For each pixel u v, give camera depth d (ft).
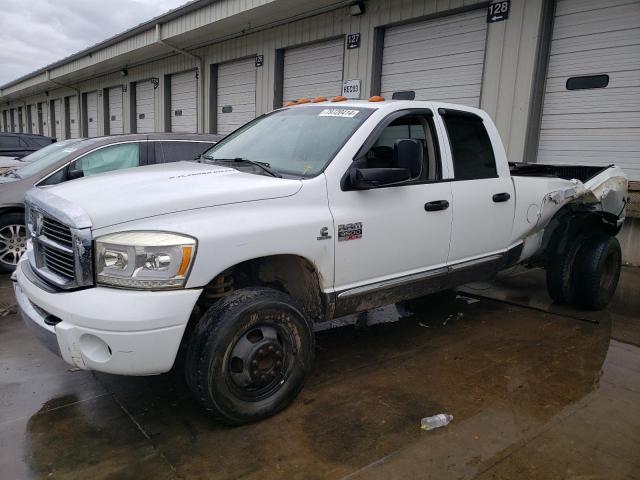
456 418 10.31
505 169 14.90
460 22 30.42
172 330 8.67
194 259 8.74
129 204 8.84
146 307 8.42
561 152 27.14
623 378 12.29
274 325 9.90
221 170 11.17
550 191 15.99
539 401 11.07
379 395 11.21
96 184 10.15
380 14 34.01
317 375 12.17
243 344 9.53
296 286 11.13
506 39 27.86
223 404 9.35
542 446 9.41
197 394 9.35
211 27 43.55
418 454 9.09
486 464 8.86
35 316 9.55
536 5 26.40
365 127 11.54
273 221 9.71
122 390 11.25
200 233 8.85
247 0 37.86
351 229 10.89
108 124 76.28
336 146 11.27
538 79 27.02
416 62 33.04
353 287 11.25
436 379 12.05
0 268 20.01
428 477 8.48
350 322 15.84
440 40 31.58
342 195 10.84
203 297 10.22
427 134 13.07
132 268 8.49
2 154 46.68
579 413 10.59
